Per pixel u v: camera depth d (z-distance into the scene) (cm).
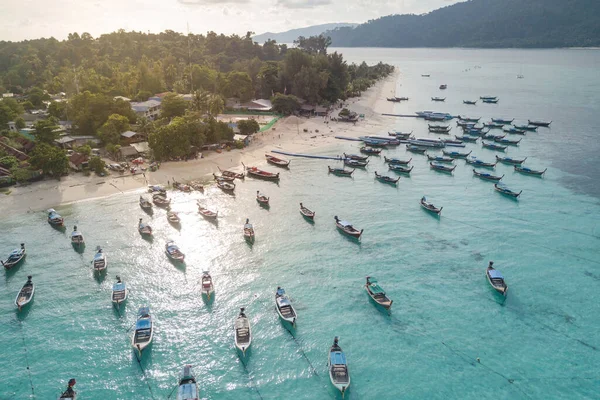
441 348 5500
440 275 7050
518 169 11994
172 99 16000
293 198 10225
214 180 11256
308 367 5231
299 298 6475
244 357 5350
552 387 4922
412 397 4806
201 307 6272
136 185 10688
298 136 15962
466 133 16538
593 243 8025
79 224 8675
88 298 6450
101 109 14375
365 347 5512
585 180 11250
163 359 5331
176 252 7450
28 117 16425
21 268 7150
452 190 10775
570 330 5797
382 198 10256
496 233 8444
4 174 10400
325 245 8012
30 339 5612
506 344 5562
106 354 5394
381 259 7544
